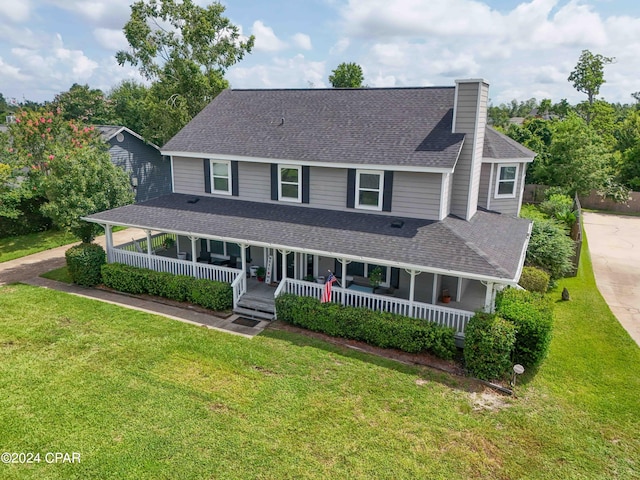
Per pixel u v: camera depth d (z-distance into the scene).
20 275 19.16
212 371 11.49
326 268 16.31
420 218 14.78
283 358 12.20
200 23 28.66
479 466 8.41
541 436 9.30
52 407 9.86
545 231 19.42
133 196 20.28
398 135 15.55
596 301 16.72
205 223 16.31
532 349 11.62
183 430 9.20
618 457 8.75
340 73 48.31
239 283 15.59
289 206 16.88
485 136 19.20
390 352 12.66
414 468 8.30
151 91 30.45
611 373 11.77
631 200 34.81
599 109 54.31
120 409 9.84
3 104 87.19
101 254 17.89
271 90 20.25
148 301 16.34
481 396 10.66
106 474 8.01
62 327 13.92
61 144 23.88
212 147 17.91
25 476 7.93
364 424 9.51
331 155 15.56
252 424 9.43
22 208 24.86
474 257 12.38
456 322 12.98
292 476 8.04
